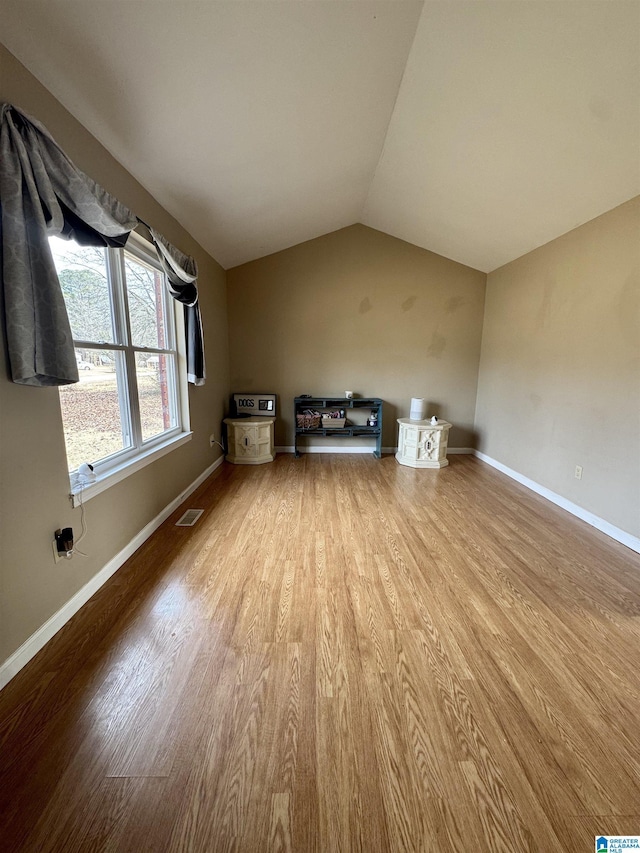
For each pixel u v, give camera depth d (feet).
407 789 3.31
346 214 12.96
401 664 4.68
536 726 3.91
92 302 6.30
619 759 3.59
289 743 3.67
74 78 4.77
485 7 5.16
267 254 14.19
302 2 4.73
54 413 4.94
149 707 4.03
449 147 8.30
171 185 7.77
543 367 10.94
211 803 3.18
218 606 5.74
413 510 9.68
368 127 8.07
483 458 14.73
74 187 4.69
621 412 8.15
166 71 5.13
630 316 7.91
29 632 4.58
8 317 4.01
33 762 3.46
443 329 14.92
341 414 14.99
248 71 5.57
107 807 3.14
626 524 8.00
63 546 5.05
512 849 2.91
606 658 4.84
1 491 4.13
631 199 7.83
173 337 9.83
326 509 9.65
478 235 11.91
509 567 7.01
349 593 6.14
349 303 14.67
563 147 7.20
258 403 14.64
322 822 3.06
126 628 5.21
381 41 5.75
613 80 5.61
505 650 4.95
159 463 8.46
